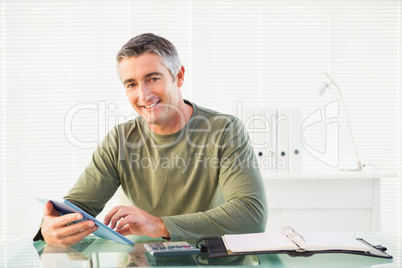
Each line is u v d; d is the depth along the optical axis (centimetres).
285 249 100
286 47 337
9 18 331
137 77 144
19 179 330
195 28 334
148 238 125
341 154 334
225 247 103
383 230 336
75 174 332
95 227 111
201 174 155
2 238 328
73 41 333
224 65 336
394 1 336
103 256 102
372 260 95
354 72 337
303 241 103
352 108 336
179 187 156
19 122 331
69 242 113
